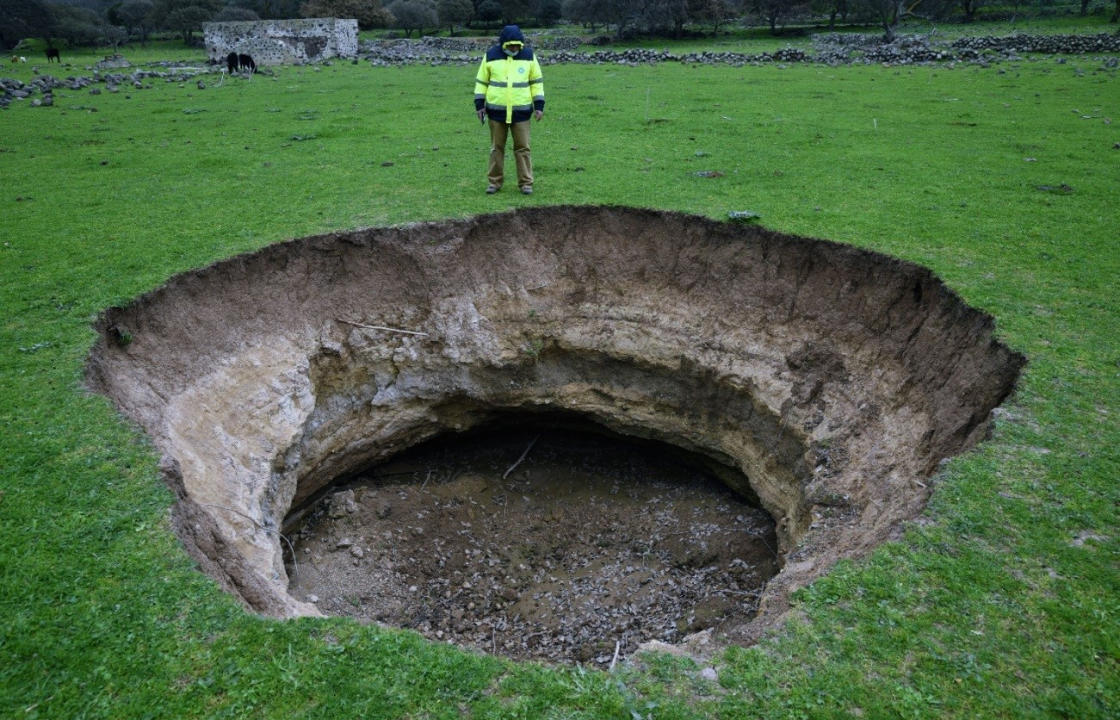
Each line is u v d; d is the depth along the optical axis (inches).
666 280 400.5
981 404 260.1
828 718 139.9
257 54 1421.0
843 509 285.7
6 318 290.4
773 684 148.1
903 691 144.5
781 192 427.8
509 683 149.2
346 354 375.6
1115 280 309.0
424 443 446.0
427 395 399.2
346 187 449.1
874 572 173.8
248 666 149.7
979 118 624.1
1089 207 394.0
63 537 180.5
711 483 417.1
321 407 373.7
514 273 405.7
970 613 161.3
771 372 359.6
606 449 453.1
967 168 470.6
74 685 143.6
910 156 502.3
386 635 159.3
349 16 2273.6
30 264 339.0
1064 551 176.4
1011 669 148.2
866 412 318.3
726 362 374.3
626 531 376.8
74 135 615.8
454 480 416.2
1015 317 280.2
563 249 414.0
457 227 392.5
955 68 975.0
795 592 172.9
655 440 417.4
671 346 390.3
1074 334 269.4
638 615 309.1
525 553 360.8
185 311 324.5
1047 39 1117.1
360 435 390.6
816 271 359.9
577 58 1215.6
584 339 405.4
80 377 252.7
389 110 715.4
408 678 149.0
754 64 1099.9
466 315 393.7
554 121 632.4
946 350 295.9
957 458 210.8
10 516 187.2
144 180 474.3
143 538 181.3
